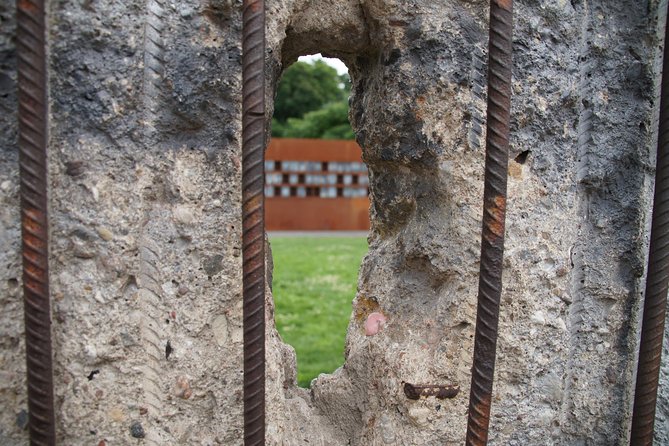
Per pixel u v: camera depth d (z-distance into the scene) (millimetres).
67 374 1352
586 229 1737
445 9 1558
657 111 1730
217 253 1443
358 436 1832
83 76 1319
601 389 1775
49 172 1312
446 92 1560
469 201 1585
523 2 1569
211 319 1452
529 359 1649
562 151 1643
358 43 1721
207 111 1409
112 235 1354
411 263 1729
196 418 1468
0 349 1333
